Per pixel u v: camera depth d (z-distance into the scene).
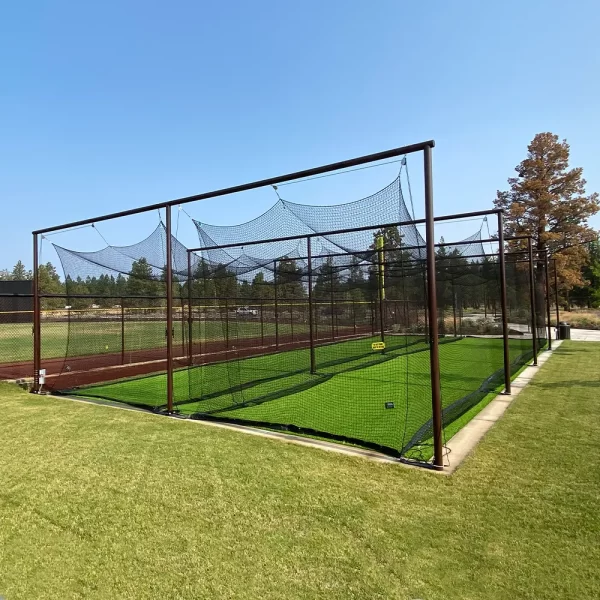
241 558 2.36
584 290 33.44
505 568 2.22
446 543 2.47
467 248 12.17
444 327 16.92
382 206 5.17
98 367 10.45
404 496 3.09
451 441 4.35
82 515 2.88
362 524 2.70
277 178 4.98
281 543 2.50
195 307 13.51
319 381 8.10
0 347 15.15
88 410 5.95
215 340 13.27
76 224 7.18
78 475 3.55
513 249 20.94
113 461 3.87
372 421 5.21
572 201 21.56
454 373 8.80
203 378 8.22
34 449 4.21
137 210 6.42
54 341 16.84
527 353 11.21
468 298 17.72
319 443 4.38
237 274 9.40
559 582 2.10
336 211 5.61
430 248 3.85
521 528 2.62
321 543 2.49
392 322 17.22
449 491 3.16
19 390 7.67
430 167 3.91
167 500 3.08
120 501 3.07
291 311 14.53
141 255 8.39
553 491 3.11
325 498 3.07
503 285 6.79
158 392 7.41
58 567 2.31
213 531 2.65
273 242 8.27
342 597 2.03
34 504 3.04
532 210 21.58
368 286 13.20
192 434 4.72
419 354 12.00
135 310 13.24
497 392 6.70
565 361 9.84
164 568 2.28
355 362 10.70
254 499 3.07
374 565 2.27
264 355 12.08
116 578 2.20
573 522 2.67
